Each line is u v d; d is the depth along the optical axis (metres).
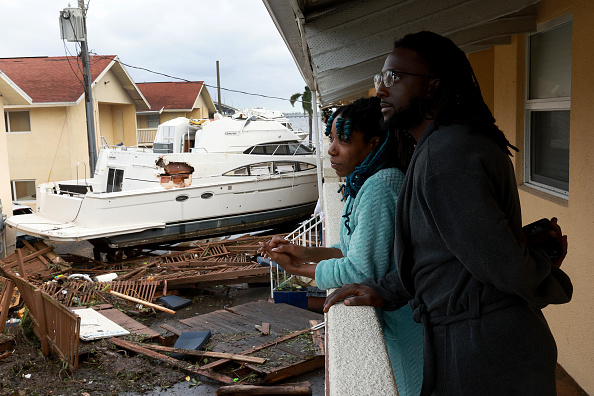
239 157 17.23
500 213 1.23
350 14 3.46
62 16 19.50
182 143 18.98
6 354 8.20
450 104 1.37
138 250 16.52
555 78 4.54
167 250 17.42
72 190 17.67
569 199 4.11
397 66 1.46
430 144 1.34
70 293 11.66
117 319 10.01
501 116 5.75
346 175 1.98
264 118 18.88
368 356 1.38
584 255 3.86
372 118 1.85
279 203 17.78
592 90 3.65
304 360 7.67
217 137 17.84
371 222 1.71
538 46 4.90
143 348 8.38
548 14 4.43
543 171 4.93
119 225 15.36
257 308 10.24
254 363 7.58
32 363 8.01
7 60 27.44
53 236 14.52
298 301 11.12
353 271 1.75
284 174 17.72
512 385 1.32
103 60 27.45
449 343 1.39
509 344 1.31
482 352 1.32
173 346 9.23
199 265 14.28
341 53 3.44
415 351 1.78
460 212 1.24
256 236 17.39
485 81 6.90
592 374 3.79
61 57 27.59
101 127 29.89
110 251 16.31
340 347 1.44
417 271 1.46
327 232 3.29
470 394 1.34
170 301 12.27
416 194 1.36
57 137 23.92
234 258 14.70
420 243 1.42
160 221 15.88
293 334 8.62
